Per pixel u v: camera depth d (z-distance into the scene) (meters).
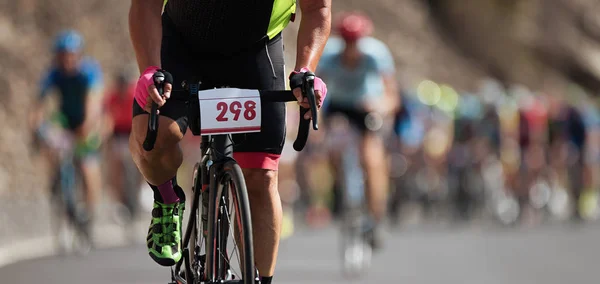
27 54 45.00
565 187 53.38
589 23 116.81
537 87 105.31
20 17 46.34
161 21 11.66
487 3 103.19
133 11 11.51
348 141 23.69
